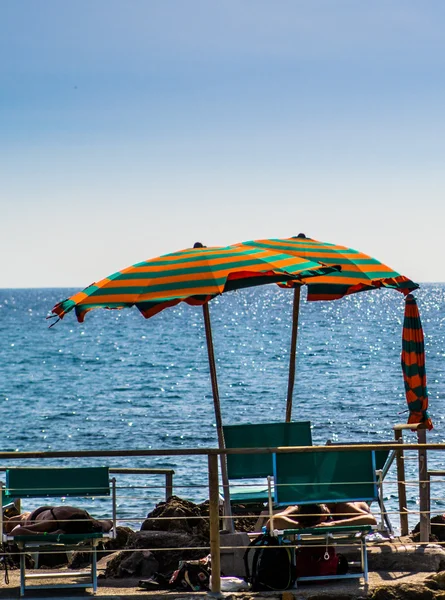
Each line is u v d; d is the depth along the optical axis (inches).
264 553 410.0
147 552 454.3
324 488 410.9
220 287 426.6
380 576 426.9
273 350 3969.0
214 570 408.5
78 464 1284.4
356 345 4200.3
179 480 1106.7
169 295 426.6
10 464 1286.9
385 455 523.5
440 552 439.8
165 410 2039.9
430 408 1924.2
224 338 4933.6
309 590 406.3
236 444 507.5
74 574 434.6
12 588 423.8
